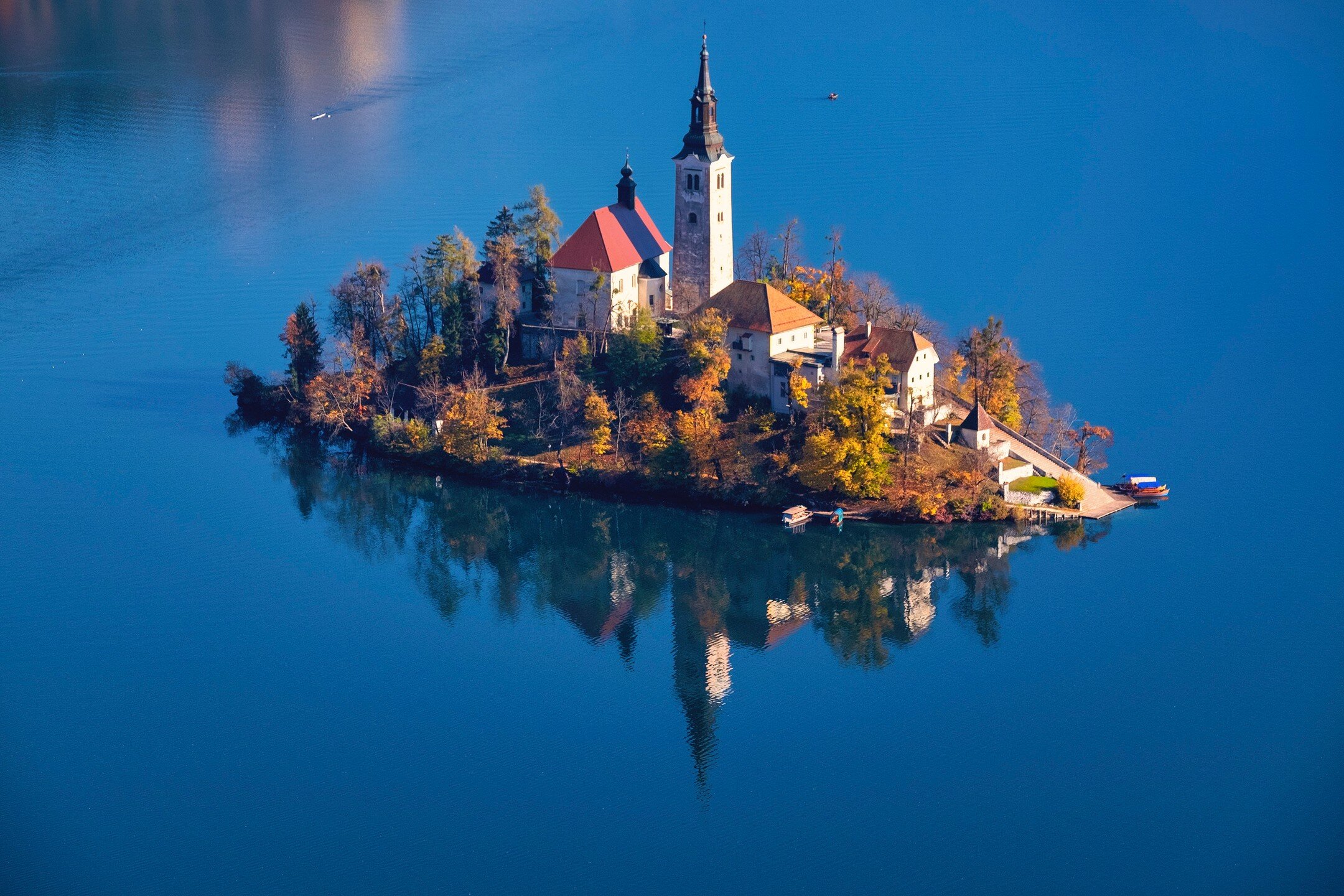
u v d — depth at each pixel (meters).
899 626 198.38
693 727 179.25
